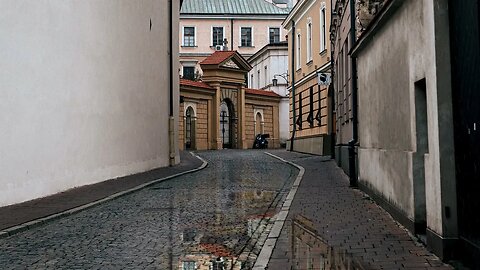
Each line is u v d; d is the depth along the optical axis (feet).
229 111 151.84
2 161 37.04
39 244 26.22
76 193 44.52
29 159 40.22
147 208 37.86
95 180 52.24
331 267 20.84
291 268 20.92
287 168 73.92
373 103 36.29
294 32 123.65
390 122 30.86
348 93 56.80
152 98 70.74
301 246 24.61
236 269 21.30
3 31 37.29
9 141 37.81
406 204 26.99
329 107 93.40
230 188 50.01
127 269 21.36
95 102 52.06
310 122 105.50
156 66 72.64
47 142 42.80
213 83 145.18
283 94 168.96
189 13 213.87
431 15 21.12
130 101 61.98
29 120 40.22
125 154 60.54
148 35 68.85
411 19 25.12
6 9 37.60
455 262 20.11
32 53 40.63
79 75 48.44
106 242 26.48
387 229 27.50
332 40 82.07
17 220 31.68
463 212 19.81
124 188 48.24
